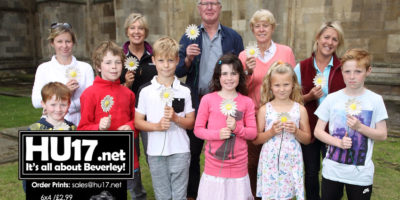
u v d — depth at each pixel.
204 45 3.17
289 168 2.51
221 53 3.16
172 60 2.57
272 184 2.54
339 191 2.35
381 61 8.29
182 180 2.61
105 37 16.55
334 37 2.58
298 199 2.46
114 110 2.54
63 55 2.78
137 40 3.17
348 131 2.29
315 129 2.48
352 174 2.23
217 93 2.62
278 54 2.94
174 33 12.32
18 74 18.20
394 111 6.85
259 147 2.94
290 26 9.09
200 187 2.59
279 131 2.44
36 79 2.77
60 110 2.40
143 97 2.60
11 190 3.41
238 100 2.57
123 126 2.49
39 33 19.03
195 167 3.22
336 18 8.61
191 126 2.68
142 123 2.56
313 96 2.61
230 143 2.47
